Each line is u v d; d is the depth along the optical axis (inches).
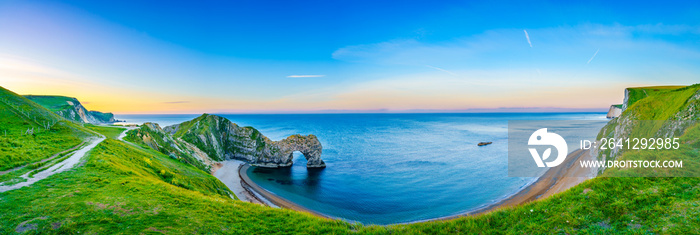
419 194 2468.0
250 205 1015.0
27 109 2731.3
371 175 3218.5
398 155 4453.7
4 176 1117.7
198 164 3262.8
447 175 3095.5
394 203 2267.5
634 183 740.7
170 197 986.7
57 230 677.3
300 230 776.9
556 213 679.1
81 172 1233.4
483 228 682.2
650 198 652.7
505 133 7583.7
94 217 762.2
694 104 1726.1
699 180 702.5
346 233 752.3
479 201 2235.5
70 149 1825.8
